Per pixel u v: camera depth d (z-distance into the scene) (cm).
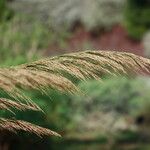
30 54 1969
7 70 445
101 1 3778
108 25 3788
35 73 462
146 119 2406
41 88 483
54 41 2330
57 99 1675
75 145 1988
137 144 2264
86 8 3775
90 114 2222
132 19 3750
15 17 2188
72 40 3556
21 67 512
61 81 485
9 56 1964
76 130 2077
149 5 3750
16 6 3562
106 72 529
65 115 1841
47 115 1620
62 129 1803
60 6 3653
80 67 521
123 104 2367
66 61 520
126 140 2283
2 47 1977
